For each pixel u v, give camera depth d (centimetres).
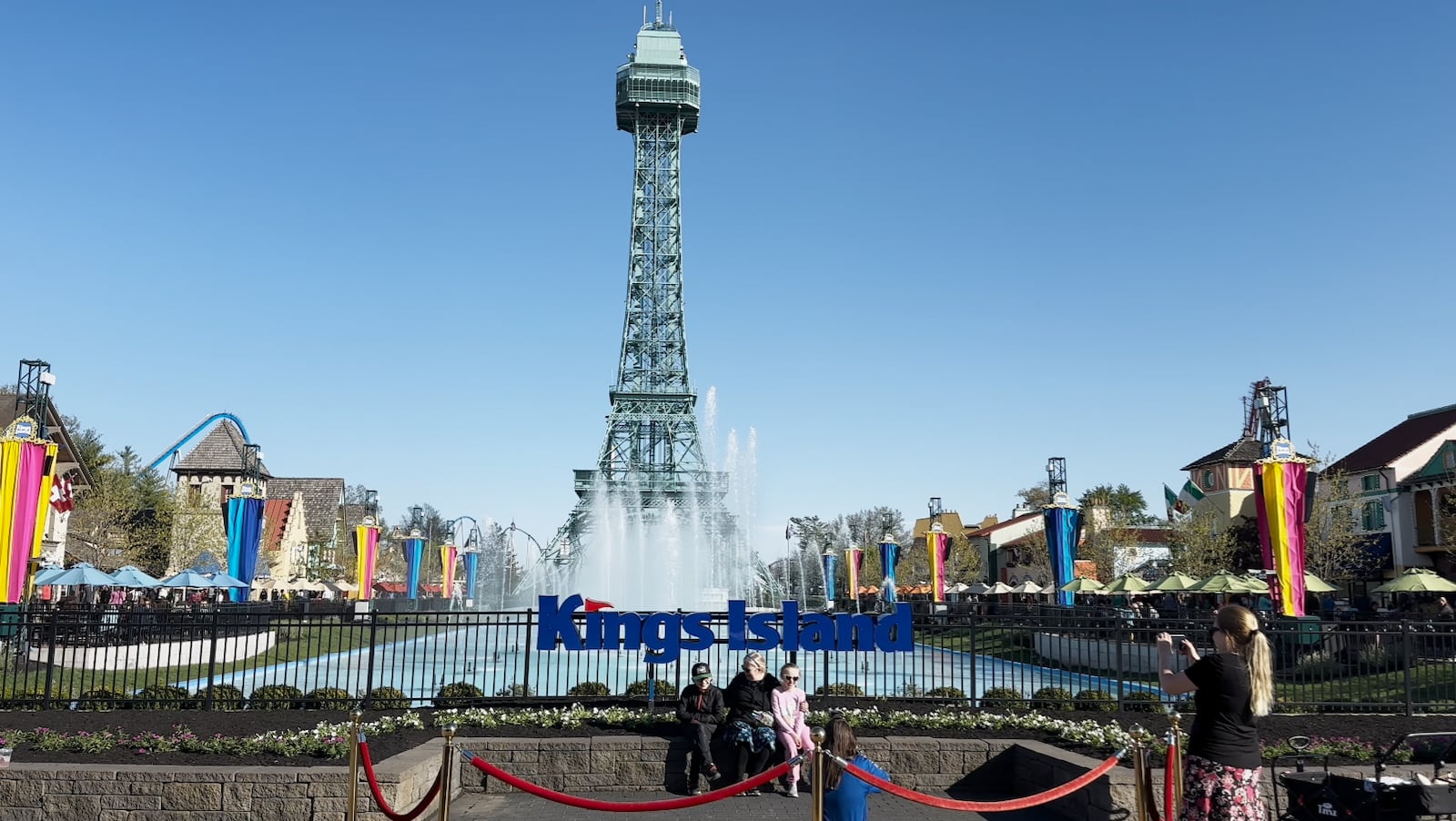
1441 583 3859
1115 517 8644
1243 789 1012
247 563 4581
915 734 1850
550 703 2033
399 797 1428
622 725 1858
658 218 13288
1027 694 2352
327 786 1431
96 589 6028
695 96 13625
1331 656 2400
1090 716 1980
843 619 2141
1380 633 2141
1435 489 6838
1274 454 3180
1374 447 7919
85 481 6247
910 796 1122
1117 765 1509
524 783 1148
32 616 2292
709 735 1711
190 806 1430
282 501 10888
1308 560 6303
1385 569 7194
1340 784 1253
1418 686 2386
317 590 9819
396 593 11931
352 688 2969
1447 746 1465
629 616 2081
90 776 1435
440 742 1725
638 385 12662
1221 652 1048
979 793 1717
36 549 2945
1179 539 7194
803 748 1702
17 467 2872
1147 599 6191
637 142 13550
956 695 2123
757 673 1773
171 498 8831
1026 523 11569
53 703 2073
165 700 2066
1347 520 6619
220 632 3722
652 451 11925
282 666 3641
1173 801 1207
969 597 8538
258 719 1902
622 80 13538
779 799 1659
